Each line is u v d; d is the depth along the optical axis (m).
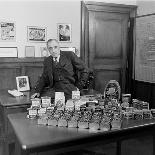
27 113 2.46
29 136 1.82
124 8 4.59
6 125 2.90
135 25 4.52
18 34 3.91
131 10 4.66
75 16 4.24
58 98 2.62
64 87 3.25
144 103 2.42
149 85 4.23
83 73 3.39
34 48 4.01
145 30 4.28
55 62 3.25
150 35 4.18
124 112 2.29
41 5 4.00
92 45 4.41
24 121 2.20
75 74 3.39
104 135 1.95
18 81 3.86
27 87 3.90
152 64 4.15
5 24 3.82
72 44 4.27
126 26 4.66
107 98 2.70
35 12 3.98
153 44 4.12
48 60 3.29
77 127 2.04
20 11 3.89
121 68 4.71
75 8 4.22
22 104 3.09
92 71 4.04
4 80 3.83
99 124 1.99
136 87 4.55
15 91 3.63
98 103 2.54
